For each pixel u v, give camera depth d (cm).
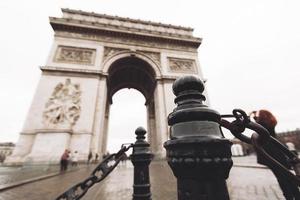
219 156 110
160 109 2966
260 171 1159
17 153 2069
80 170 1574
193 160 108
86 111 2520
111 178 1103
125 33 3344
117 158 274
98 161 2269
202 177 108
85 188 241
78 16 3356
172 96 3062
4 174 1315
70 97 2541
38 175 1229
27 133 2192
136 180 289
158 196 604
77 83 2670
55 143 2144
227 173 116
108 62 3039
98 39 3194
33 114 2312
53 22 2991
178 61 3466
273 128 292
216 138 112
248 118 138
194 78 141
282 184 250
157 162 2342
